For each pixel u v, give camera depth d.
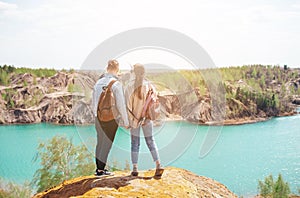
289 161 16.03
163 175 4.69
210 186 4.96
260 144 17.80
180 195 4.13
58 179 10.75
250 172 15.42
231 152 16.72
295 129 20.69
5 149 15.87
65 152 10.78
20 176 13.07
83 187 4.28
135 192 4.01
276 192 15.00
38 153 11.30
